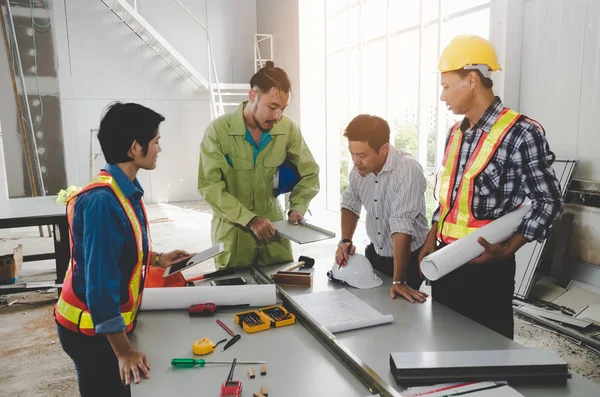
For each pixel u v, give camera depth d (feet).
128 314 4.56
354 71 20.84
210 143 6.79
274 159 7.09
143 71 27.55
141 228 4.66
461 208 5.27
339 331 4.68
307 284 6.12
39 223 12.12
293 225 6.82
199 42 28.73
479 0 13.92
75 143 26.55
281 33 25.91
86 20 25.99
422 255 5.77
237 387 3.61
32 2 23.39
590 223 10.80
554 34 11.15
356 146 5.79
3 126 23.59
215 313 5.37
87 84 26.45
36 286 12.78
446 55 4.92
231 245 7.21
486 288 5.35
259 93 6.11
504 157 4.89
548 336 9.72
